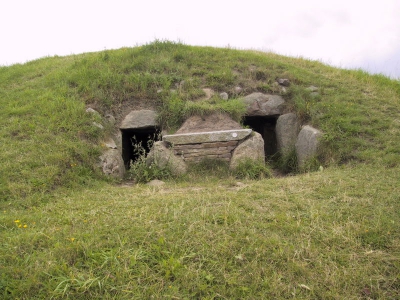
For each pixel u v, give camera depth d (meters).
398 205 3.93
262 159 6.52
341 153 6.27
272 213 3.80
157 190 5.04
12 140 6.04
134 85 7.92
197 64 8.99
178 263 2.87
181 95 7.71
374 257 3.09
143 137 8.31
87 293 2.64
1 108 7.20
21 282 2.68
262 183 5.06
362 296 2.74
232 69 8.95
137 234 3.26
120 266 2.85
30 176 5.10
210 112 7.23
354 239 3.31
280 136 7.70
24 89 8.15
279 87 8.30
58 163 5.52
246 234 3.34
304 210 3.91
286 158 7.23
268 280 2.80
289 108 7.91
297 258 3.04
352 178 4.96
